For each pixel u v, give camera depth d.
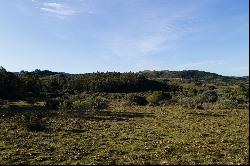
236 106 79.88
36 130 42.09
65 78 161.62
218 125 48.00
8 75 104.00
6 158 27.48
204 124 49.12
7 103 81.81
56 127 44.78
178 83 190.88
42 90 128.88
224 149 31.27
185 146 32.72
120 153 29.62
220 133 40.69
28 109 71.81
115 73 180.00
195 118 57.12
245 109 73.75
